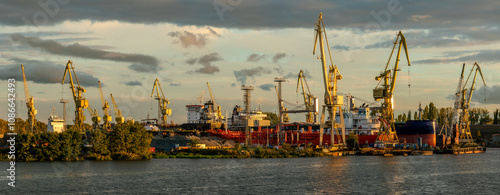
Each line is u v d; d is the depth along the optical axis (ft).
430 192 390.83
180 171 513.45
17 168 522.88
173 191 388.98
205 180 446.60
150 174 485.56
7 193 377.91
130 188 401.70
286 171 519.19
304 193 382.63
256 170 526.57
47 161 594.24
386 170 535.60
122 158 643.45
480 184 433.48
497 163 632.79
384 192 389.39
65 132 622.54
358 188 406.82
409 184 430.61
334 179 457.27
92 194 374.84
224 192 385.70
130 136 652.89
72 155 609.83
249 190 394.73
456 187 416.46
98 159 626.23
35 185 412.77
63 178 452.35
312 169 539.70
